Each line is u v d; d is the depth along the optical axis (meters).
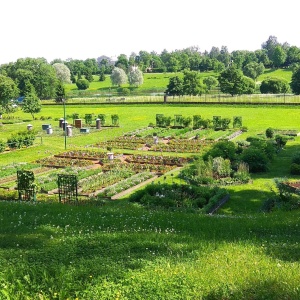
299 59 143.00
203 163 27.39
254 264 8.94
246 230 13.29
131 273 8.31
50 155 36.81
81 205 19.61
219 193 21.88
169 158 33.50
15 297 7.48
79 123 53.94
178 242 11.20
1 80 67.50
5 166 31.95
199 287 7.54
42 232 12.52
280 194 20.45
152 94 104.38
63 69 134.75
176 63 154.75
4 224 13.77
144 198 21.03
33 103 63.78
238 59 147.38
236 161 29.56
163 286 7.59
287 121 55.16
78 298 7.39
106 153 36.25
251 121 56.47
